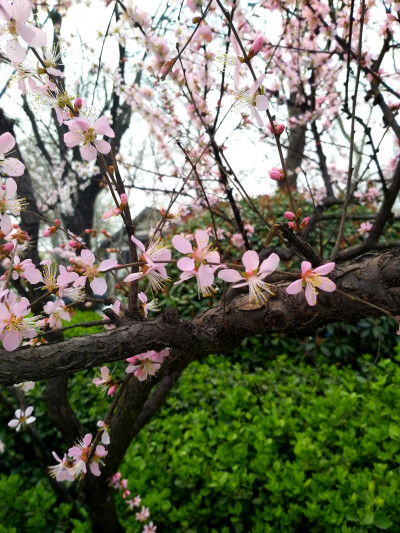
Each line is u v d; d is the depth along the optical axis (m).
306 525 1.91
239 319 0.99
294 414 2.82
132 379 1.40
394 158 4.01
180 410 3.23
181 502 2.23
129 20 2.06
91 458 1.13
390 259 0.84
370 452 2.17
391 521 1.74
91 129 0.85
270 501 2.06
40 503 2.30
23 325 0.82
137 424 1.78
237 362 3.79
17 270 0.93
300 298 0.92
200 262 0.74
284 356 3.65
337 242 1.18
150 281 0.86
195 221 5.07
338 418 2.49
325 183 2.85
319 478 1.99
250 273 0.75
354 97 1.18
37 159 5.97
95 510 1.89
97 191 5.60
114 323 0.96
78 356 0.82
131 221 0.95
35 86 0.87
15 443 3.13
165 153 3.48
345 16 2.43
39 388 3.29
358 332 4.08
